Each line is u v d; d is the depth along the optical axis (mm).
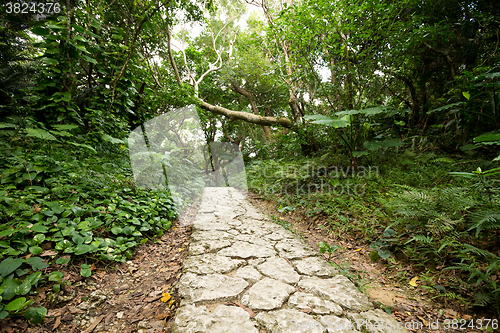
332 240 3041
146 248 2695
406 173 4156
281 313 1617
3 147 2611
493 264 1546
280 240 2980
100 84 4762
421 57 5738
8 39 4113
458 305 1680
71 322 1534
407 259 2314
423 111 6082
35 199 2289
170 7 5965
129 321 1608
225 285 1956
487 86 4133
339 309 1663
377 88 5434
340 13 4902
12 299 1498
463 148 4215
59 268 1859
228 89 11773
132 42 4727
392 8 4473
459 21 5285
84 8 4027
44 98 3660
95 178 2932
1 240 1766
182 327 1475
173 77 7320
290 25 5410
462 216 2240
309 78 6160
